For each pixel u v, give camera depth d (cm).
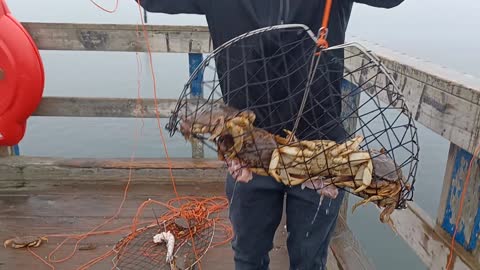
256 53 161
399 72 213
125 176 363
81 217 310
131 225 300
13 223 301
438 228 189
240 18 160
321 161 142
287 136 155
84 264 257
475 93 153
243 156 146
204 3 165
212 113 142
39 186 354
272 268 256
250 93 164
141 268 253
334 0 157
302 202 176
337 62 158
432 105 183
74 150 618
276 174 145
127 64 955
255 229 188
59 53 1089
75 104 351
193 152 377
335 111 164
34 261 260
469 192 167
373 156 145
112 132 685
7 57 312
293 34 162
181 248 272
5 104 326
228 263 261
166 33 336
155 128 693
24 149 627
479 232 162
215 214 316
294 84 163
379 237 364
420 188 425
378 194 143
